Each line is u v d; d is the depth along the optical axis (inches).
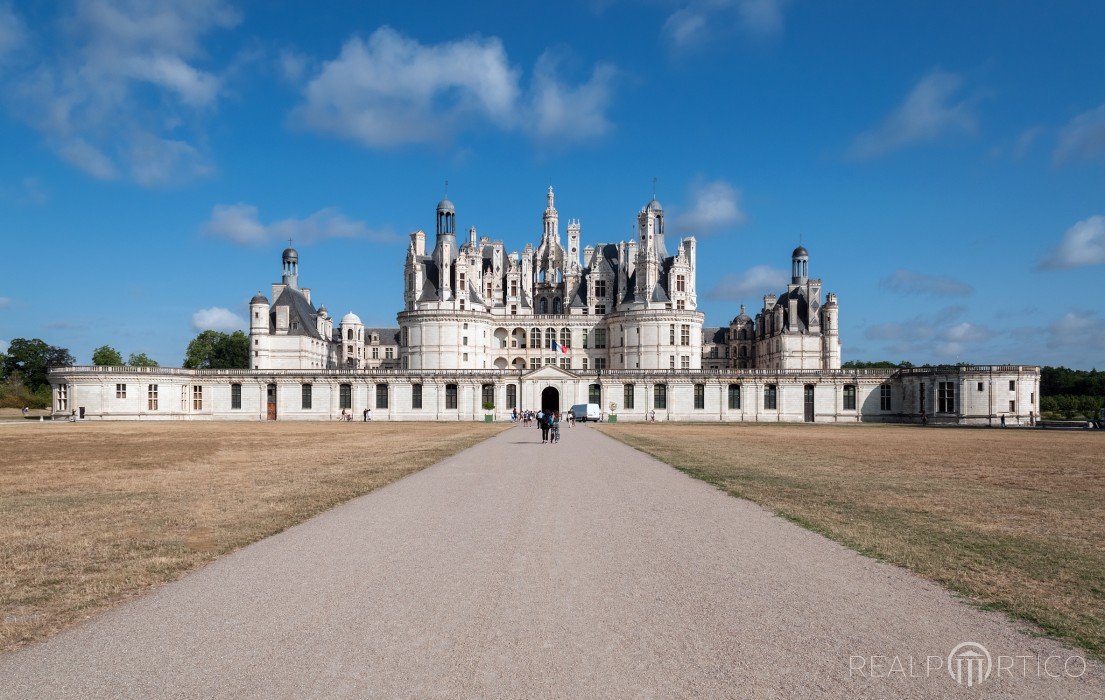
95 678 391.9
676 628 468.4
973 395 4158.5
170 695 370.0
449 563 642.2
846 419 4783.5
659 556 670.5
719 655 422.3
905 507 958.4
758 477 1301.7
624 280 5669.3
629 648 432.5
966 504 986.1
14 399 5940.0
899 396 4714.6
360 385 4918.8
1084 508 955.3
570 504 981.8
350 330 7086.6
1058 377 7135.8
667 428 3538.4
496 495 1067.3
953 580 586.2
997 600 531.8
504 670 399.2
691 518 872.9
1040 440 2546.8
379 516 885.2
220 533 773.3
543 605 515.8
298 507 945.5
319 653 424.8
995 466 1534.2
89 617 495.2
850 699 363.9
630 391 4901.6
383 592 549.0
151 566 631.8
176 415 4822.8
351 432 3056.1
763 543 729.0
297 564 639.8
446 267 5290.4
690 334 5324.8
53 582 582.2
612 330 5561.0
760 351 6515.8
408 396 4913.9
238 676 392.8
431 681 385.1
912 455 1829.5
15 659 420.5
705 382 4872.0
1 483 1216.2
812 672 398.0
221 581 583.5
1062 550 697.6
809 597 539.2
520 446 2127.2
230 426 3705.7
